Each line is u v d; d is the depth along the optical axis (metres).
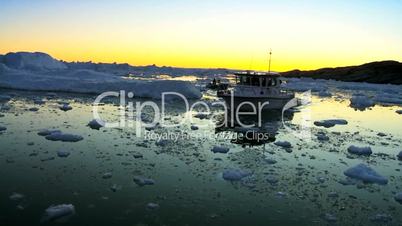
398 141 15.94
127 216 7.50
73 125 16.56
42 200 8.09
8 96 25.34
